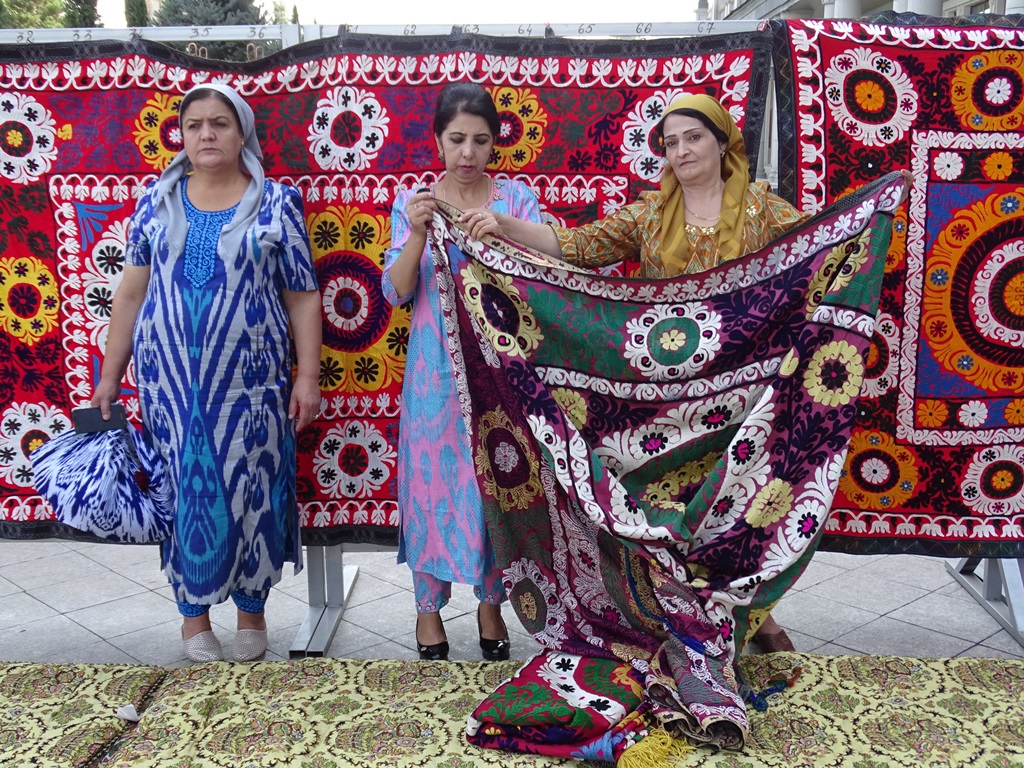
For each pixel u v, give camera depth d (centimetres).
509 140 262
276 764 189
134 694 222
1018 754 190
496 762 191
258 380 240
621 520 209
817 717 204
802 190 254
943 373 262
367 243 268
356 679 226
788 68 250
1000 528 266
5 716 211
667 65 256
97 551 366
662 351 219
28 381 279
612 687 204
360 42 260
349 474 276
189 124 232
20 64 264
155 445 245
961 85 251
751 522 210
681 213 224
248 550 245
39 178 269
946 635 278
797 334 214
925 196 256
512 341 215
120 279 274
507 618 293
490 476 225
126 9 1305
